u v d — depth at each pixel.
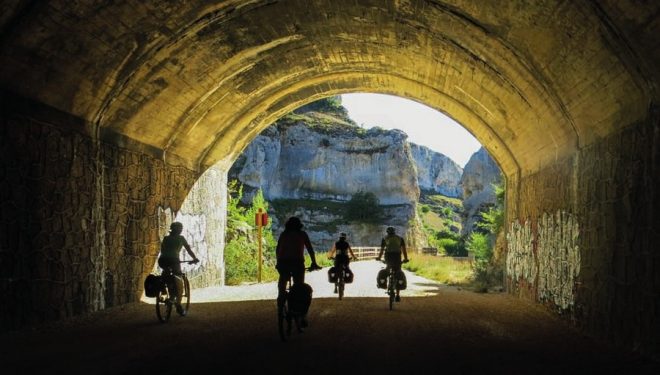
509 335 9.19
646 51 6.86
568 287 11.05
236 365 6.56
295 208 87.75
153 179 14.48
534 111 11.92
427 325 10.12
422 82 16.94
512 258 17.22
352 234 87.06
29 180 9.20
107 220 11.95
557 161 12.15
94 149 11.37
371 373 6.24
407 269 33.97
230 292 17.08
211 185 19.41
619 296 8.37
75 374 6.02
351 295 16.36
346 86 19.19
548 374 6.38
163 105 13.34
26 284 9.11
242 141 20.34
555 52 8.98
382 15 12.34
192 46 11.82
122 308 12.11
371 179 95.56
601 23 7.22
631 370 6.62
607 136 9.04
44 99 9.59
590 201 9.80
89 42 9.38
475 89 14.45
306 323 9.19
